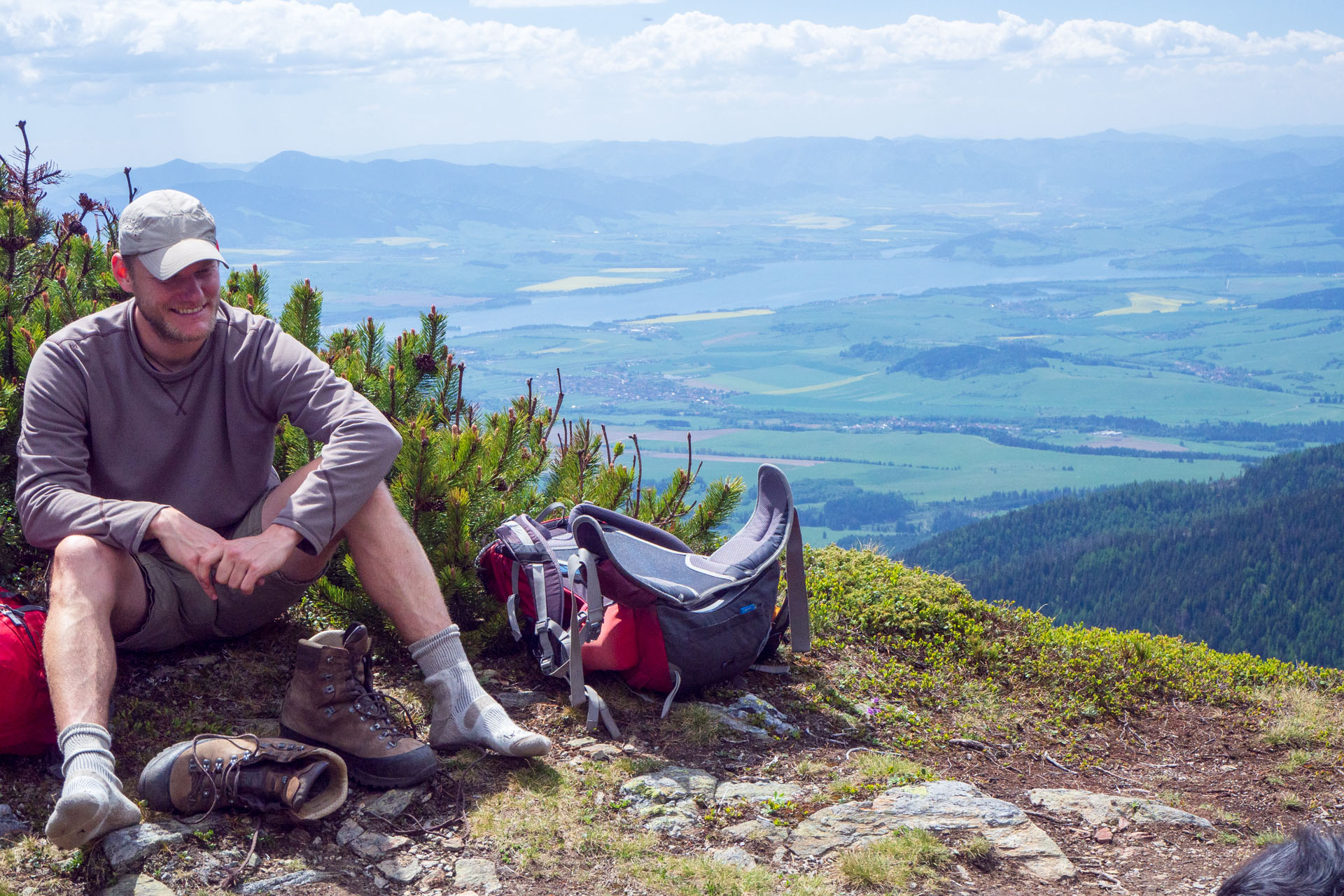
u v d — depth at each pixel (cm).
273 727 369
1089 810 391
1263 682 632
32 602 399
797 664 514
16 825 293
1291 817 423
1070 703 536
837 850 330
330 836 312
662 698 439
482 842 315
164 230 314
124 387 336
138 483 349
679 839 330
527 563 436
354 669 340
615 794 354
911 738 450
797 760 403
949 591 646
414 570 362
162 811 306
